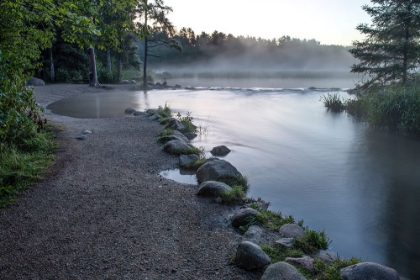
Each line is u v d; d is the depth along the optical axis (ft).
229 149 29.76
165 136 30.09
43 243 13.08
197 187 19.97
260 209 16.89
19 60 20.75
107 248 12.79
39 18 21.62
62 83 99.66
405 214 17.71
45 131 31.55
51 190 18.33
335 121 46.11
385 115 39.34
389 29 50.37
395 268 12.94
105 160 24.30
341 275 10.97
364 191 20.95
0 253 12.34
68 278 10.93
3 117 15.90
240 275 11.28
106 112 52.06
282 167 25.57
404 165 26.37
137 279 10.90
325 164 26.55
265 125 42.63
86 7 19.80
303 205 18.71
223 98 73.82
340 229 16.02
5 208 16.10
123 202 17.12
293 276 10.37
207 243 13.46
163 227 14.67
